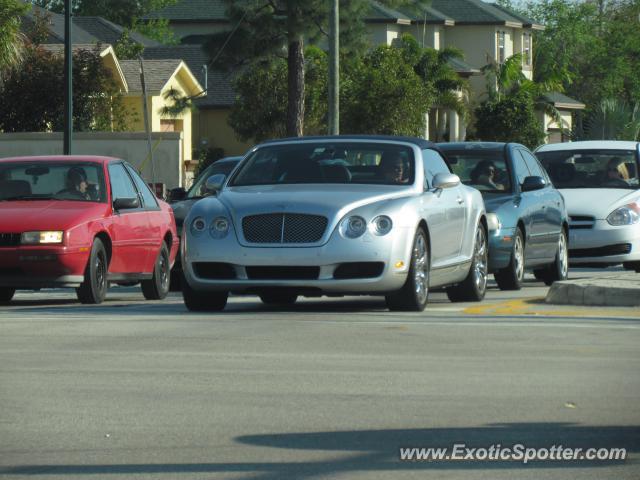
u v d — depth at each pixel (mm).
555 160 43812
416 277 26359
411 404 15328
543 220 36938
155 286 34406
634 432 13695
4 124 87625
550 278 38781
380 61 118125
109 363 18547
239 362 18641
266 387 16516
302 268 25469
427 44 161750
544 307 27594
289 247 25453
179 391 16219
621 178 43094
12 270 29875
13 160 32688
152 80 107062
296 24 86750
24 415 14703
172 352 19719
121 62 109750
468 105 141000
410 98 115500
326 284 25344
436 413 14766
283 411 14898
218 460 12453
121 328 23078
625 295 27766
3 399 15688
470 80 165250
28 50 87938
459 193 29656
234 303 29984
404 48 135750
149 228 33750
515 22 170125
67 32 61938
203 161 127000
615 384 16781
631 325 23531
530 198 36094
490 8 169375
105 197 31859
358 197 25984
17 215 30234
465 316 25281
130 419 14461
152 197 35250
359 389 16359
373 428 13922
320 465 12219
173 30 170500
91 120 88375
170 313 26359
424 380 17078
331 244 25344
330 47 57281
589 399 15664
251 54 88750
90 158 32875
